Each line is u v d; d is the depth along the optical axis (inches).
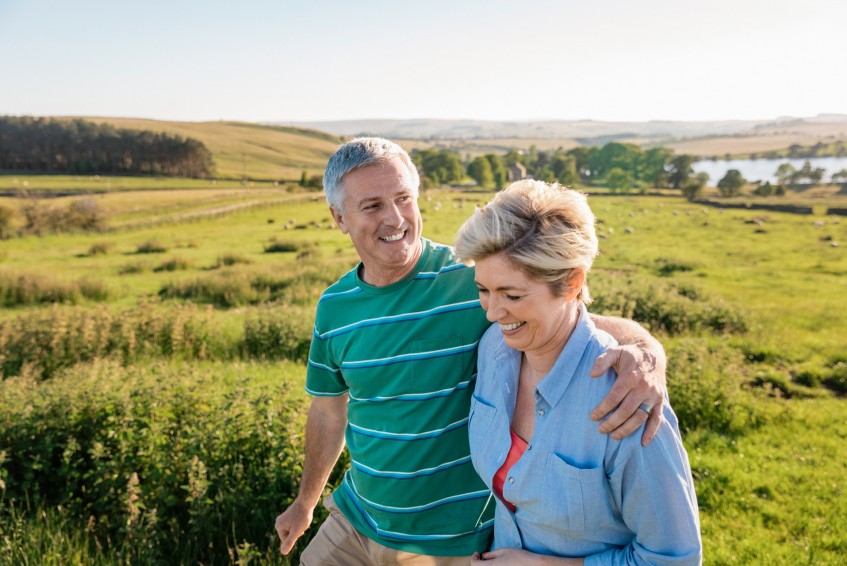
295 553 140.6
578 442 57.3
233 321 536.7
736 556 155.4
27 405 191.0
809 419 275.3
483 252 56.4
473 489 80.7
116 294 804.6
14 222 1985.7
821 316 597.6
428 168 5226.4
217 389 238.1
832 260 1202.6
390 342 80.0
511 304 57.4
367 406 83.6
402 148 82.2
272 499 154.9
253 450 171.9
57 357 394.9
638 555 56.3
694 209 2596.0
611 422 54.0
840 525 171.5
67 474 168.2
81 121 6087.6
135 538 138.2
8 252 1412.4
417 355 78.8
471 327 78.4
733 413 270.7
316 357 91.4
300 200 2696.9
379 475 82.6
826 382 354.9
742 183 3634.4
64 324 412.5
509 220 55.4
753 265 1149.7
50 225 1925.4
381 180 76.1
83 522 155.8
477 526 81.0
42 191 3700.8
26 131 5354.3
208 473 161.3
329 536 93.1
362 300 82.7
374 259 78.8
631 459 54.0
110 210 2480.3
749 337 469.7
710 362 309.3
